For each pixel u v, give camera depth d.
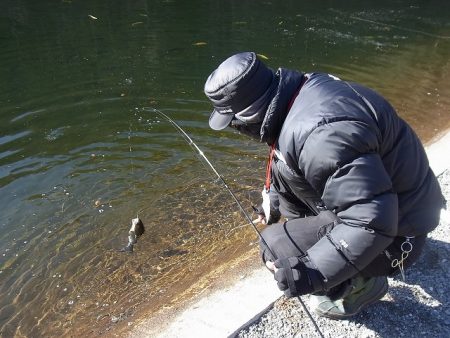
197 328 2.67
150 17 10.03
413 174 2.17
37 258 3.76
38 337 3.05
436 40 9.04
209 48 8.33
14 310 3.29
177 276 3.42
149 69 7.41
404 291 2.82
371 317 2.65
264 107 2.08
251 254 3.38
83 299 3.33
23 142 5.39
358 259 1.97
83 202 4.39
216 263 3.46
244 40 8.78
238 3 11.24
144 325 2.82
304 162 1.96
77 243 3.91
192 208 4.25
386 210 1.89
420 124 5.61
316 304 2.61
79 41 8.63
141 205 4.33
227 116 2.17
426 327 2.59
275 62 7.72
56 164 4.97
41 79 7.09
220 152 5.13
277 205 2.83
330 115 1.90
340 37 9.10
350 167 1.87
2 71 7.38
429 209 2.27
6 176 4.77
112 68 7.46
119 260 3.69
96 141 5.39
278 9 10.95
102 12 10.32
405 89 6.70
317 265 2.02
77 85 6.87
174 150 5.19
